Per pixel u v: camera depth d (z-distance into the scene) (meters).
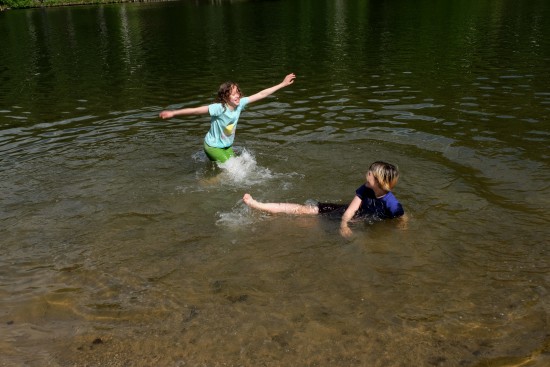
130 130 8.38
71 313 3.83
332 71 12.88
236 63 14.88
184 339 3.52
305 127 8.12
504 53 13.92
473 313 3.69
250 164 6.57
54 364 3.33
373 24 22.53
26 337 3.58
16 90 12.25
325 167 6.42
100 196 5.77
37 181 6.22
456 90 10.24
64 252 4.66
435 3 30.44
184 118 9.03
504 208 5.21
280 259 4.47
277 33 21.27
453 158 6.57
